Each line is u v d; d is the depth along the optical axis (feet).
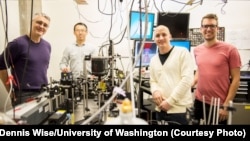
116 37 12.73
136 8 10.19
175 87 5.65
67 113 4.61
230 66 6.39
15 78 6.70
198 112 6.63
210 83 6.55
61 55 12.90
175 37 10.20
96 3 12.59
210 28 6.55
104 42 12.72
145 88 7.32
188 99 5.73
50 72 12.82
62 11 12.62
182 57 5.75
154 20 10.00
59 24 12.69
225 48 6.43
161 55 6.07
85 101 5.42
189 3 10.26
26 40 7.13
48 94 5.11
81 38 10.54
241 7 11.60
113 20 12.62
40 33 7.15
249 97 8.20
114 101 4.83
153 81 6.18
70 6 12.60
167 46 5.90
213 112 4.00
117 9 12.49
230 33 11.78
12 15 9.57
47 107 4.71
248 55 11.68
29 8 9.58
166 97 5.80
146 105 7.97
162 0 12.21
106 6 12.60
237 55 6.31
